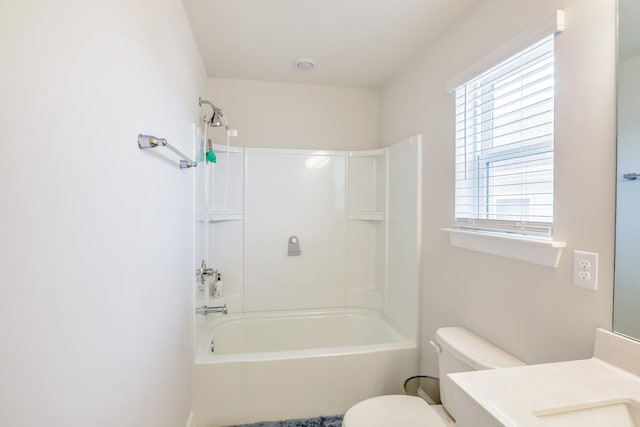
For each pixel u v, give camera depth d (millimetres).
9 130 479
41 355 555
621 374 921
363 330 2729
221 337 2502
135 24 971
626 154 941
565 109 1129
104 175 774
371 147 2949
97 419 750
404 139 2408
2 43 462
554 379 897
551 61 1223
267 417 1937
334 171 2850
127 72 910
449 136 1841
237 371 1910
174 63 1483
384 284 2689
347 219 2875
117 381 859
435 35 1969
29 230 525
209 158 2219
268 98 2797
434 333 1974
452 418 1474
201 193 2160
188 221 1831
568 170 1118
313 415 1977
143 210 1054
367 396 2039
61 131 603
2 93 463
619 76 961
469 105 1686
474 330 1615
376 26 1883
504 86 1441
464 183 1728
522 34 1273
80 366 677
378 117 2945
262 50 2203
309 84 2850
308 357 1969
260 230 2744
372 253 2898
